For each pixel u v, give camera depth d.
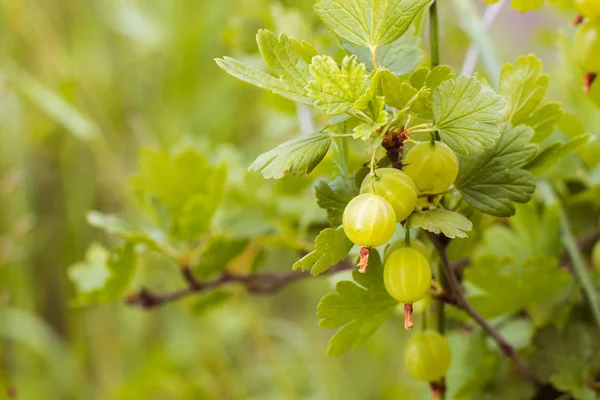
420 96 0.55
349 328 0.60
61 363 1.27
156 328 1.37
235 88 1.26
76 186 1.36
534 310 0.66
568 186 0.72
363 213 0.54
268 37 0.56
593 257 0.71
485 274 0.64
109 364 1.32
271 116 1.03
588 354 0.66
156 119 1.32
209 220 0.72
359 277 0.60
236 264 0.81
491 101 0.55
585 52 0.61
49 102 1.15
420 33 0.62
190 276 0.73
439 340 0.61
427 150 0.56
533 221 0.70
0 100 1.21
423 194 0.57
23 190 1.28
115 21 1.38
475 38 0.71
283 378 1.18
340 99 0.55
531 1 0.59
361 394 1.38
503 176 0.58
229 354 1.40
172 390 1.24
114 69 1.39
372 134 0.57
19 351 1.26
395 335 1.37
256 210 0.76
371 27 0.56
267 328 1.38
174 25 1.29
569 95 0.76
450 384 0.69
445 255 0.59
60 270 1.38
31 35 1.30
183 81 1.28
